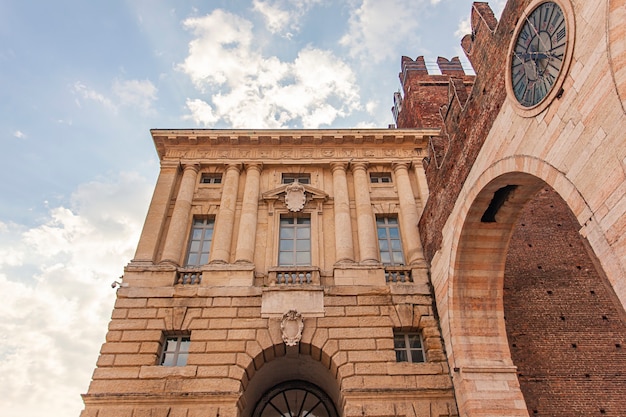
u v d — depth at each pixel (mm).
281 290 17359
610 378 16406
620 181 7773
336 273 18219
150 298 17172
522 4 11133
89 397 14508
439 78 33656
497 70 12609
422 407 14727
